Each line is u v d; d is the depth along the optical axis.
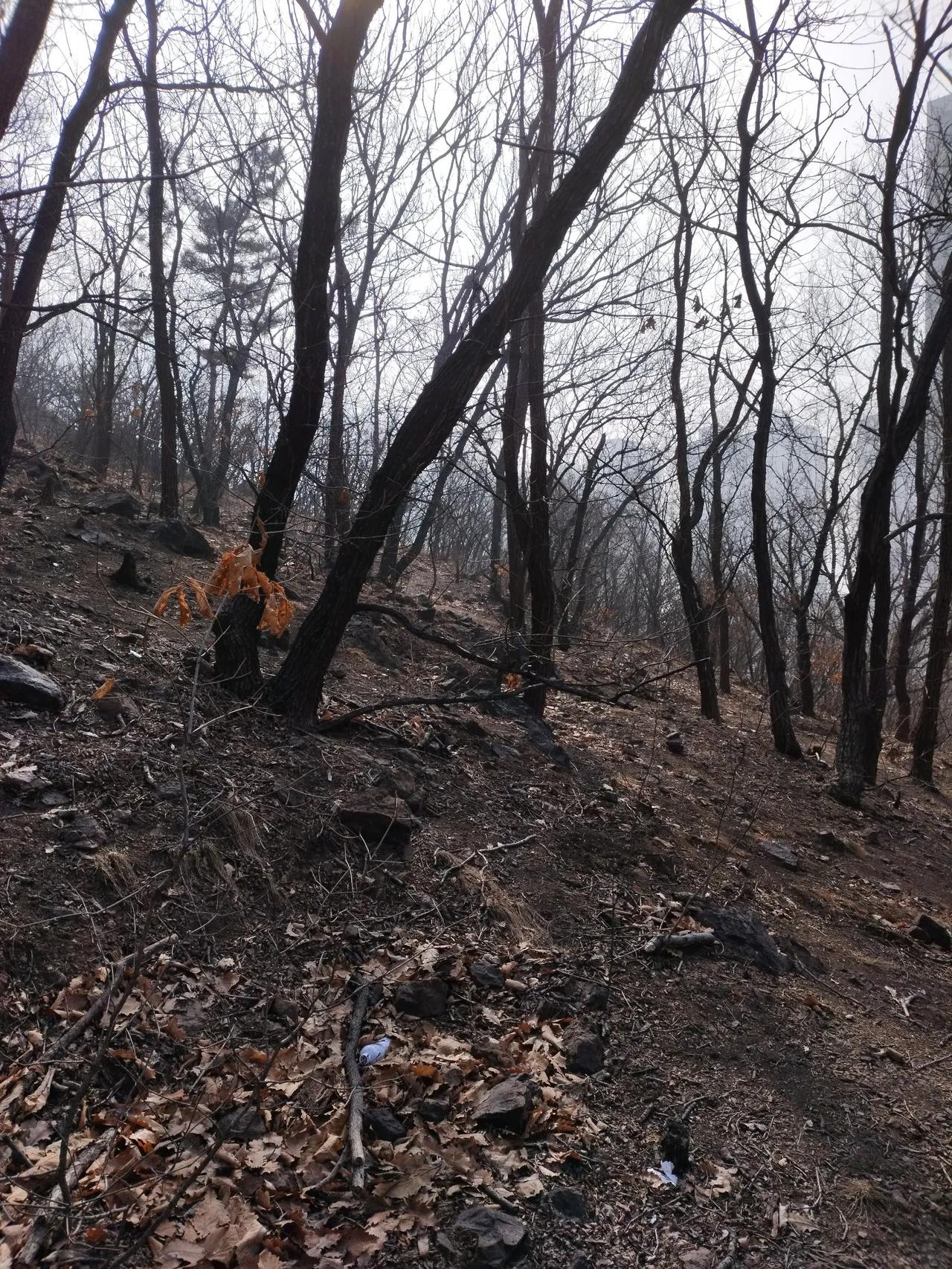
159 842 4.44
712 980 4.82
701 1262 3.11
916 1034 5.00
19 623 6.11
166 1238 2.81
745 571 22.84
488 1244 2.95
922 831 9.80
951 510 12.83
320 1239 2.91
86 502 10.22
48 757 4.71
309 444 6.23
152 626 6.88
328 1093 3.51
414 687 8.26
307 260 6.06
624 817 6.68
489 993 4.29
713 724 11.41
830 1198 3.54
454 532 21.39
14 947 3.65
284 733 5.82
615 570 25.16
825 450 15.46
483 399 8.59
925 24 5.43
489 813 5.98
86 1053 3.40
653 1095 3.88
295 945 4.28
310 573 8.35
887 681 11.19
